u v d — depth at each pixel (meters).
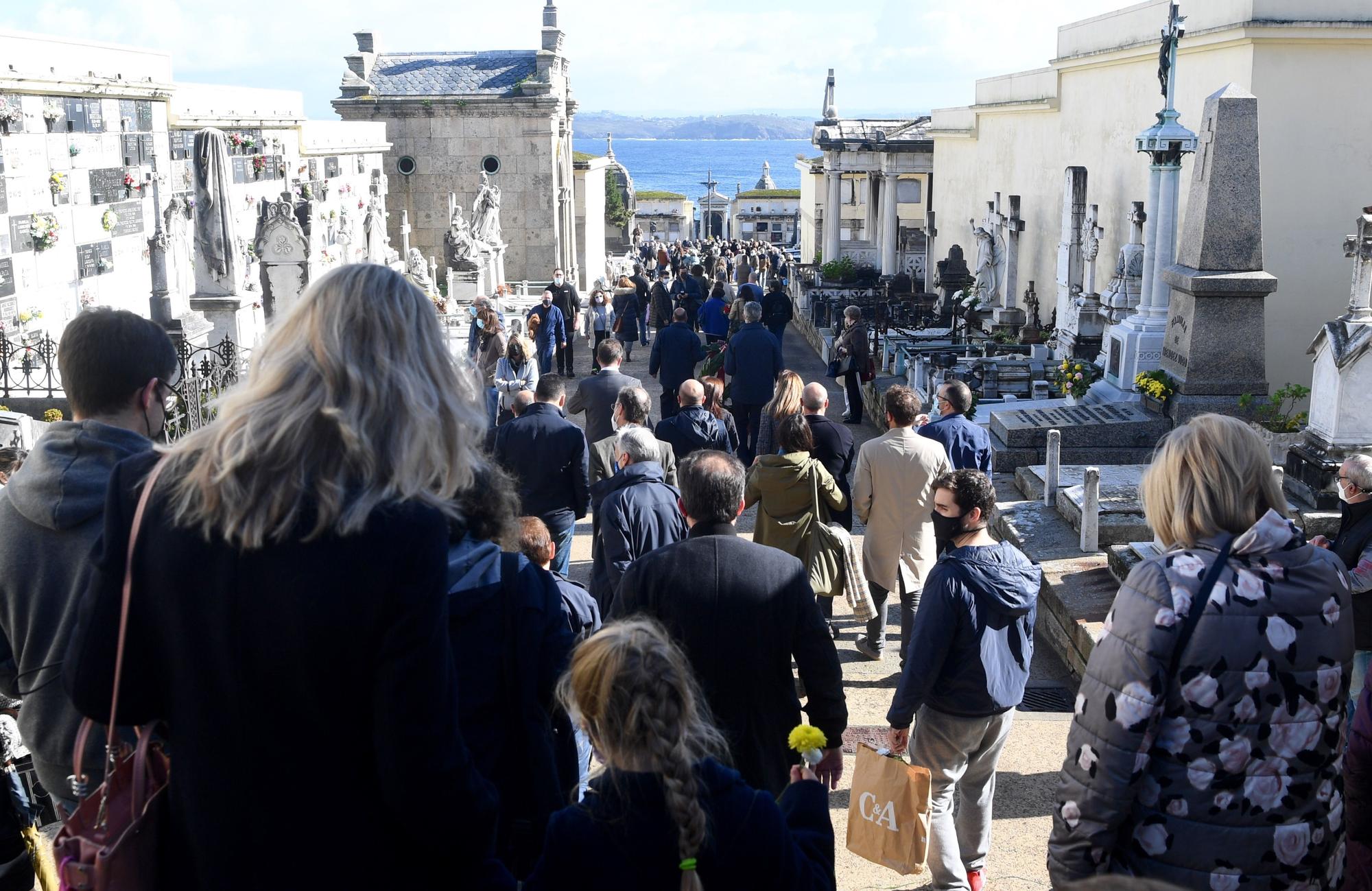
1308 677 2.88
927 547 7.77
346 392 2.25
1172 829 2.90
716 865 2.50
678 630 4.38
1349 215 16.50
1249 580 2.89
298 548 2.15
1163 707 2.89
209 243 17.69
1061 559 9.47
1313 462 10.25
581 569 11.09
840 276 36.75
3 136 18.19
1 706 4.93
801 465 7.02
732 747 4.44
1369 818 3.49
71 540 3.18
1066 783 3.00
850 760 6.68
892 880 5.36
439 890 2.42
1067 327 20.64
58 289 19.91
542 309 20.11
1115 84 21.22
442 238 42.47
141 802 2.38
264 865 2.25
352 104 41.12
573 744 4.31
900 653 8.22
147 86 22.77
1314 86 16.14
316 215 29.55
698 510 4.64
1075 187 21.92
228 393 2.36
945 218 35.75
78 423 3.25
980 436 8.68
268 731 2.21
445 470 2.39
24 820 4.34
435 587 2.23
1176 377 13.15
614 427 10.73
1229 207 12.45
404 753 2.19
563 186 44.50
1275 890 2.90
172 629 2.23
